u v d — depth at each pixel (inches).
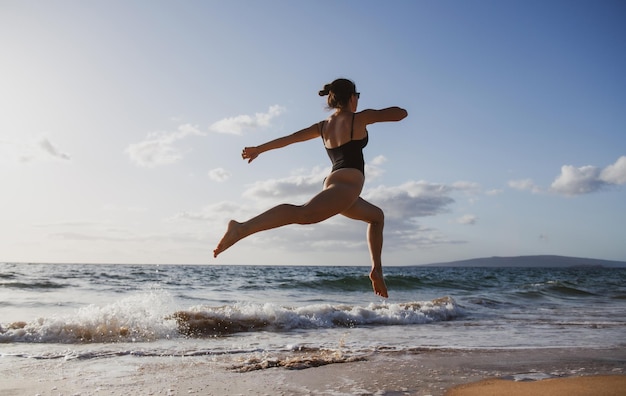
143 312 286.4
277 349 209.8
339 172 132.4
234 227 120.6
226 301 480.7
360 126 135.9
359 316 330.0
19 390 134.6
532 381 144.4
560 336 268.8
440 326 315.3
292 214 124.2
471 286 853.8
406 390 136.5
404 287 826.2
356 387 139.9
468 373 160.6
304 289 711.7
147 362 176.7
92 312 276.5
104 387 138.3
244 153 148.1
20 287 592.7
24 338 228.7
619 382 135.5
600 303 549.3
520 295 653.9
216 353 198.2
